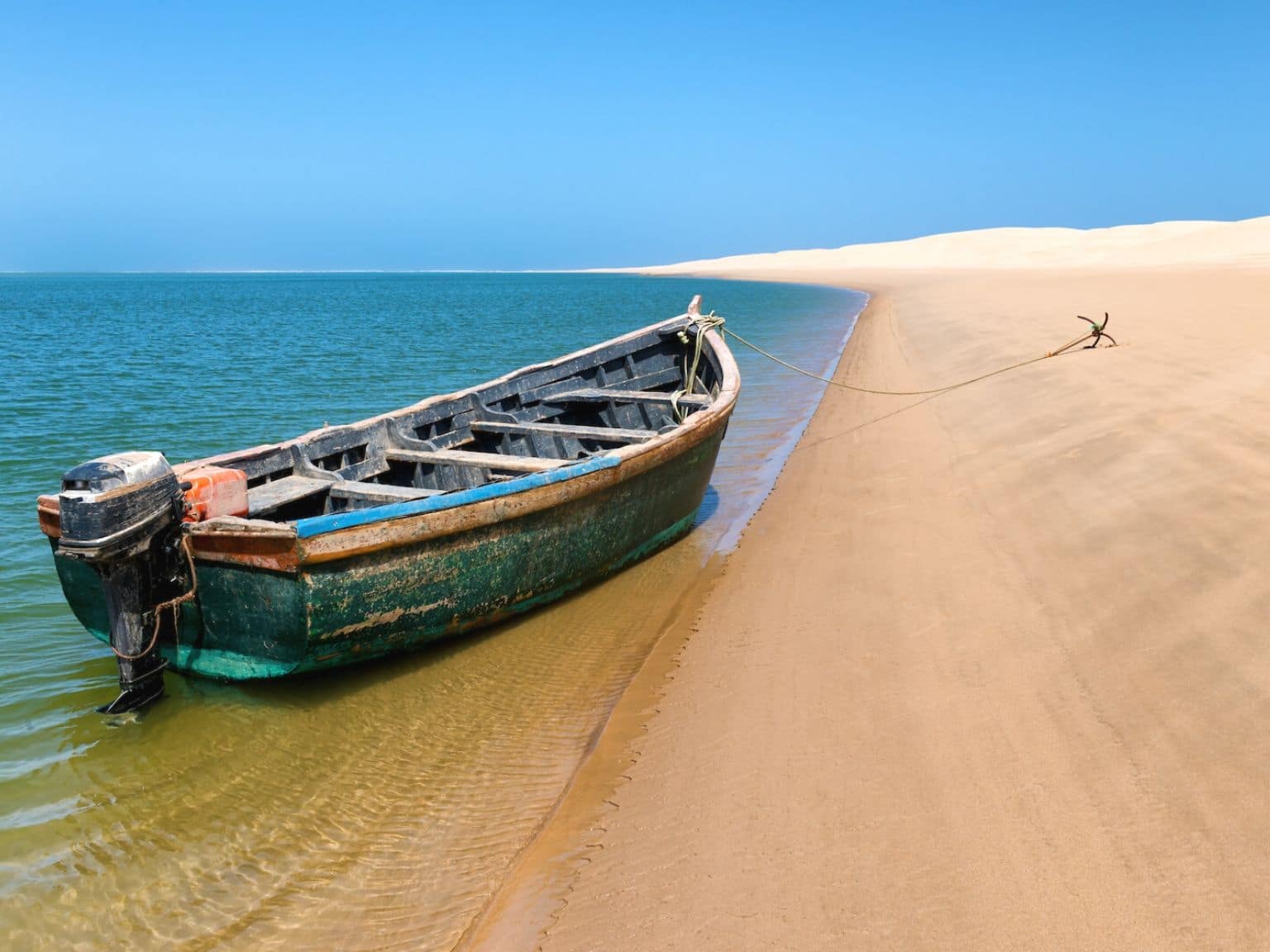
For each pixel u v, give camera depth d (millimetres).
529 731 4984
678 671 5418
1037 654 4449
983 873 3008
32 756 4820
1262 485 5766
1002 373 13086
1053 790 3369
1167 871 2836
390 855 3945
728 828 3605
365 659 5629
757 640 5570
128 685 5137
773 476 10555
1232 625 4145
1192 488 6023
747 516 8969
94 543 4617
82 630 6523
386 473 8273
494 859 3861
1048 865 2979
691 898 3230
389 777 4574
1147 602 4633
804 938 2893
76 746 4910
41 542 8406
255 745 4906
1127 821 3105
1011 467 8008
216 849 4043
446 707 5281
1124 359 11453
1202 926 2596
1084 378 10820
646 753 4469
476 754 4762
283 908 3635
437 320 45469
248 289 117062
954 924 2807
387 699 5391
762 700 4684
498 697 5406
